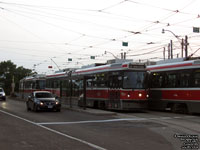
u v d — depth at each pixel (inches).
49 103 842.2
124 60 924.6
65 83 1151.0
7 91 3732.8
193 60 753.0
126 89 813.9
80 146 356.2
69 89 1107.3
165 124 566.6
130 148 346.9
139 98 817.5
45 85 1520.7
